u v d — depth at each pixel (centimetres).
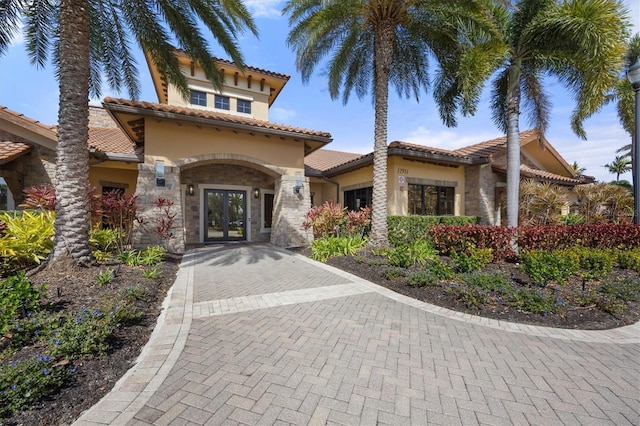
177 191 1066
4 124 977
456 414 262
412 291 622
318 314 502
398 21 1005
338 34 1117
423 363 347
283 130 1184
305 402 275
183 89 1009
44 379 263
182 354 361
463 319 488
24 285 389
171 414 256
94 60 930
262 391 290
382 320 479
